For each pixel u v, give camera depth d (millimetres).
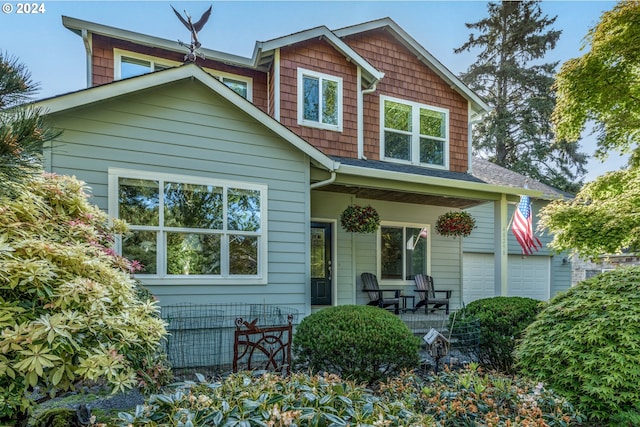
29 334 1924
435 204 9391
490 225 10328
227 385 2221
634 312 3256
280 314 5508
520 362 3830
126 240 4801
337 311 4324
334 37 7645
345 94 7867
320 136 7547
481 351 5074
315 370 4008
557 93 7602
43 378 2082
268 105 7730
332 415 1850
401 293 8906
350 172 6172
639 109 7043
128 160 4867
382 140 8211
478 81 21266
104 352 2145
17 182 2164
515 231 7473
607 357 3160
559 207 7750
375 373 3926
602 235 7043
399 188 6793
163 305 4926
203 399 1902
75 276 2465
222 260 5301
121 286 2740
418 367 4336
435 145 8773
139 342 2430
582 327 3428
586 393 3217
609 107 7160
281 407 1921
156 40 7051
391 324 4113
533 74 20203
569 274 11500
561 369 3395
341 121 7754
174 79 4961
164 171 5047
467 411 2600
